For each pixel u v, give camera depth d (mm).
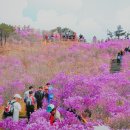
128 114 22703
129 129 21422
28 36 68500
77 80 28953
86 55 52812
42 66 44594
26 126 20844
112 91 31219
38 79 36969
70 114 22625
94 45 58312
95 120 23016
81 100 24688
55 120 21328
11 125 21922
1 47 57469
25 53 52312
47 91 27281
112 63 48000
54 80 33406
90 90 28109
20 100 27656
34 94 26719
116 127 22234
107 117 24078
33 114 22312
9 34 64750
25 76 38312
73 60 49938
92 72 42406
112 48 56500
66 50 54656
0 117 24500
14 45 60062
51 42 65688
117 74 36625
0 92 33375
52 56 51719
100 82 33188
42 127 19719
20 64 45719
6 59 47250
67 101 24531
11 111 23172
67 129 19609
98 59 50938
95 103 24781
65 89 28656
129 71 38844
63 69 43562
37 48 56812
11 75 39375
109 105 24906
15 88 33969
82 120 22656
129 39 63875
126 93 32000
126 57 50031
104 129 20797
